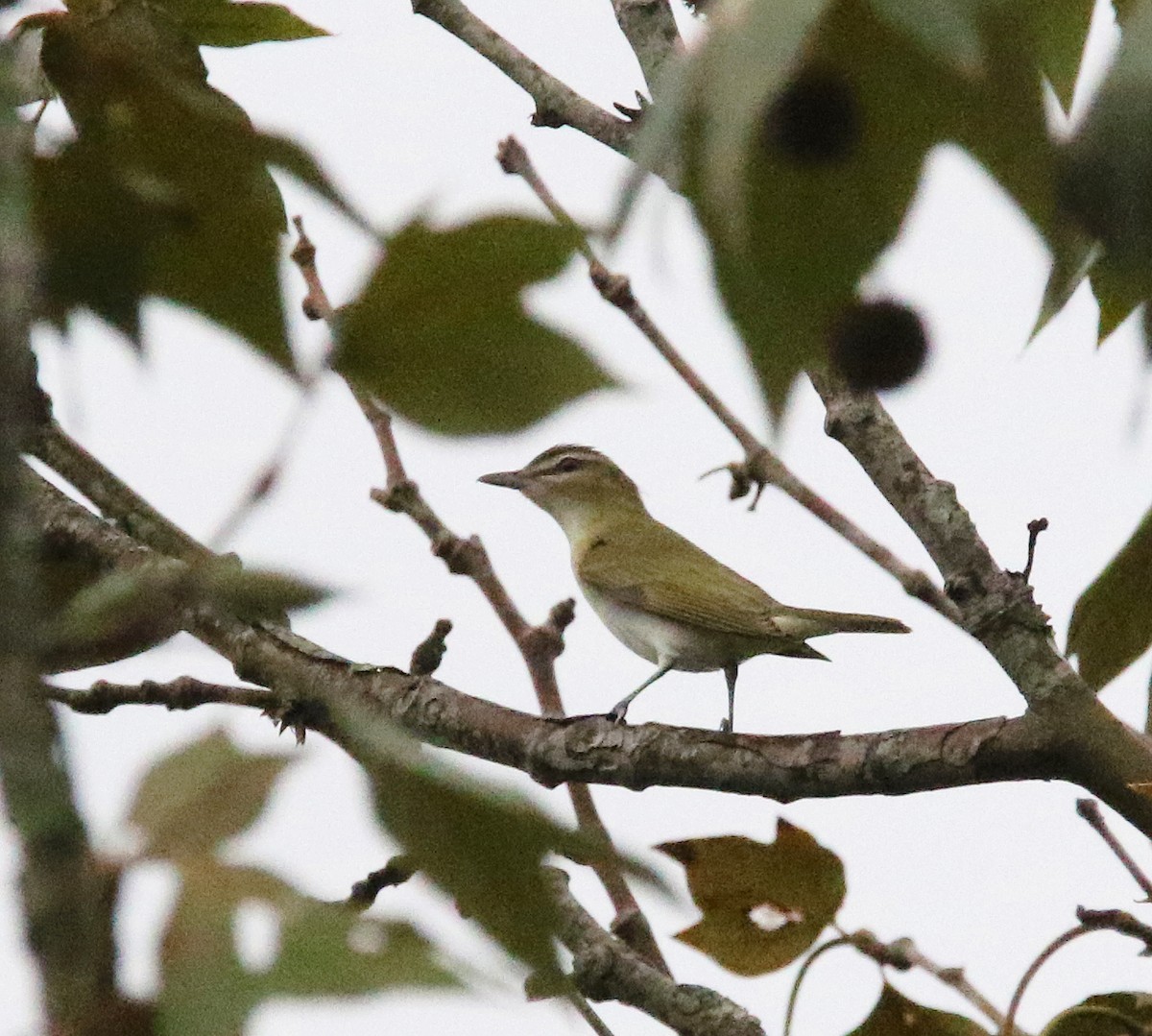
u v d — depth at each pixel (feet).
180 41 12.71
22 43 11.34
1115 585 19.25
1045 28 8.18
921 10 6.66
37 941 6.66
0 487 6.94
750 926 21.61
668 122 6.68
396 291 9.49
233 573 8.24
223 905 6.93
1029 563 21.31
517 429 9.68
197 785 7.54
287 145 10.09
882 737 23.07
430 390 9.68
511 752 24.84
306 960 6.70
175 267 11.35
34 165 11.14
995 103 7.12
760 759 23.71
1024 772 21.83
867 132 7.14
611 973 24.12
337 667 24.32
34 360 11.06
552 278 9.52
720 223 6.78
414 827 8.27
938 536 21.44
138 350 11.36
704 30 6.79
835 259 7.16
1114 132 6.41
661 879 8.40
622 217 6.73
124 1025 6.59
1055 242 7.08
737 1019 23.91
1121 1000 21.26
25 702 6.76
